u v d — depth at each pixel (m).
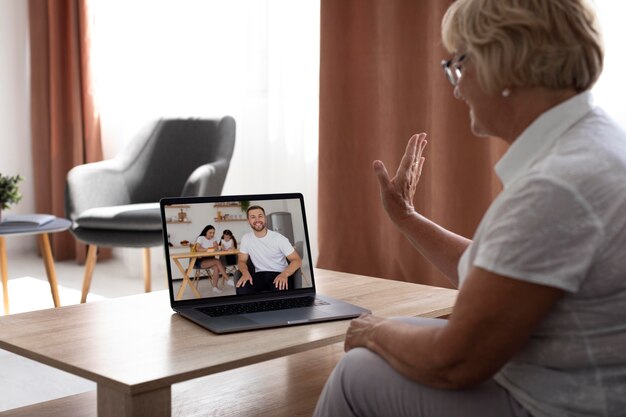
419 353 1.11
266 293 2.00
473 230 3.43
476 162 3.40
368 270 3.88
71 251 5.36
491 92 1.12
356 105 3.83
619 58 3.03
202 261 1.94
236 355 1.50
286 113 4.28
